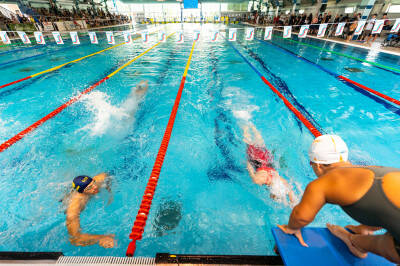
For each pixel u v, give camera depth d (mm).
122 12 25078
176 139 2258
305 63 5367
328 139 730
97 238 1271
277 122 2566
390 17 8930
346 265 721
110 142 2193
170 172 1816
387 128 2383
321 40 8977
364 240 707
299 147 2111
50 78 4230
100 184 1659
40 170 1795
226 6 29266
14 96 3305
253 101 3139
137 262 780
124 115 2744
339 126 2451
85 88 3682
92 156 1981
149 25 20922
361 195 545
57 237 1271
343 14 9930
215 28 16062
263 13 19938
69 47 8008
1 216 1392
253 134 2332
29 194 1555
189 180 1733
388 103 3020
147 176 1773
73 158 1948
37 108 2900
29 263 771
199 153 2041
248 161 1906
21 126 2451
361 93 3391
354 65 5059
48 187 1621
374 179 542
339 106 2955
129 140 2232
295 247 773
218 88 3656
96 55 6551
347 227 885
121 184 1684
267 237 1293
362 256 737
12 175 1736
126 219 1402
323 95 3332
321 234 831
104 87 3725
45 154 1991
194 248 1227
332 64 5199
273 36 10711
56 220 1373
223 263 780
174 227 1352
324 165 731
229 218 1417
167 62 5582
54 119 2613
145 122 2582
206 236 1297
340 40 8602
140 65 5270
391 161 1876
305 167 1844
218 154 2025
